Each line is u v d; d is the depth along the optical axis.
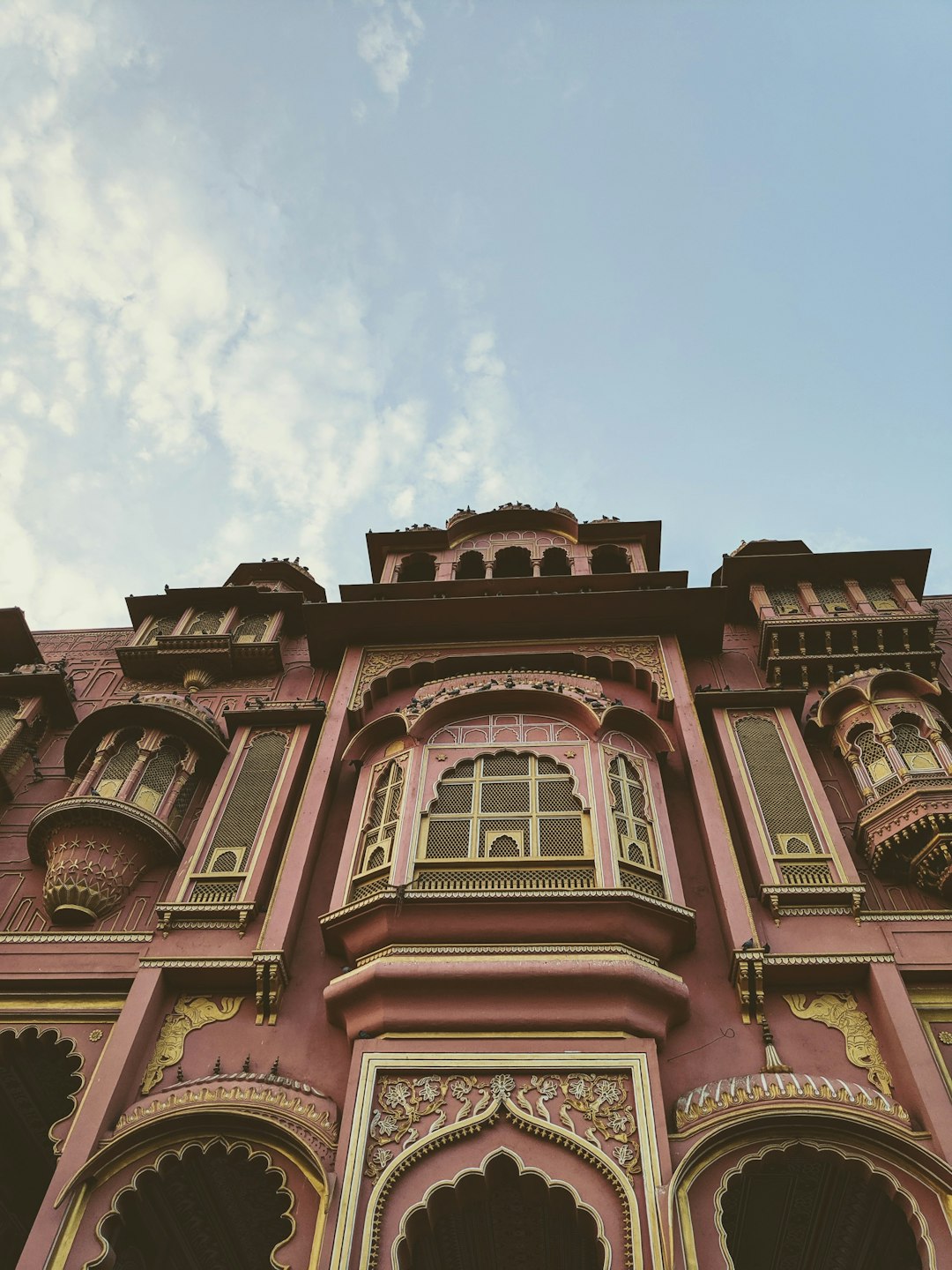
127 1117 8.73
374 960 9.54
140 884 11.69
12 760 13.87
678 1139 8.10
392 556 17.64
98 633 17.58
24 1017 9.99
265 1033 9.61
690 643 14.56
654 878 10.38
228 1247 10.65
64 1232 7.96
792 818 11.09
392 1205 7.71
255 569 18.62
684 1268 7.24
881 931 9.85
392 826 10.98
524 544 17.50
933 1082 8.41
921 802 10.88
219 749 13.17
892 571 15.36
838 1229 9.26
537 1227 9.60
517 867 10.21
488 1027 8.91
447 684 13.20
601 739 11.91
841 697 12.88
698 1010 9.44
